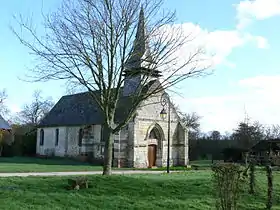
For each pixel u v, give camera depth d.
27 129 71.94
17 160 46.59
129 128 43.06
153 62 22.78
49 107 82.38
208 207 13.16
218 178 10.84
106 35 21.30
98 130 47.31
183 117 61.16
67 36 22.50
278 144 39.34
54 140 55.22
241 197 14.44
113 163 42.72
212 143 62.50
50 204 12.36
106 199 13.47
